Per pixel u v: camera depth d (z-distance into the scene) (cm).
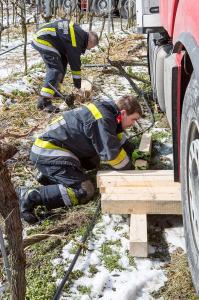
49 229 315
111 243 295
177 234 298
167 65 357
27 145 421
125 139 376
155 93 475
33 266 280
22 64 736
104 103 340
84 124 335
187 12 245
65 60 524
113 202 304
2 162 175
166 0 347
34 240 293
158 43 444
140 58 713
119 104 340
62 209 334
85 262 279
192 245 247
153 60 480
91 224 311
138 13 440
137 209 303
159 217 315
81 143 343
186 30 244
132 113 342
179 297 249
